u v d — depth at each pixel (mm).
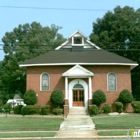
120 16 62000
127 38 60812
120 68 40344
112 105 39500
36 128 25078
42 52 62406
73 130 24938
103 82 39812
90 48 43406
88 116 35781
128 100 38438
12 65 62312
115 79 40125
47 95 39656
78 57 40938
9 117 34312
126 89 39344
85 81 39625
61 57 41000
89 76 38812
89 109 37156
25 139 20516
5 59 65000
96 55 41688
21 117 34281
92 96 38688
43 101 39594
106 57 40938
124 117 33031
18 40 66938
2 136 21297
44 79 40094
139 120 29609
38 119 31953
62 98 37875
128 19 60281
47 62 39625
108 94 39656
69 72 38531
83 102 39250
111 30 61781
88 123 28688
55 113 37062
